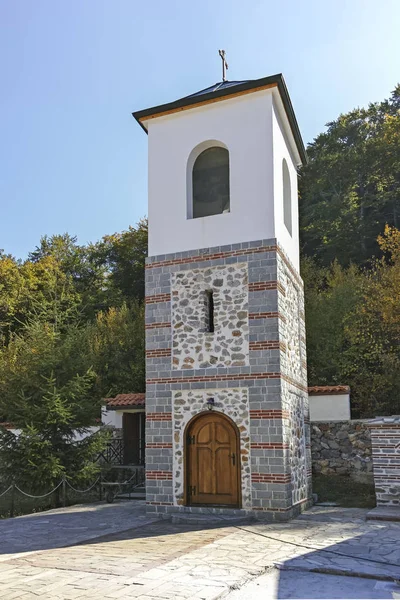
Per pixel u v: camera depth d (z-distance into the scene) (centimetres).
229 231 1450
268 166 1444
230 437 1355
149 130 1605
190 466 1380
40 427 1792
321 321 2578
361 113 4175
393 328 2392
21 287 3975
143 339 3222
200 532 1162
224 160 1572
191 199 1550
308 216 3691
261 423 1321
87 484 1834
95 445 1847
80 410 1842
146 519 1359
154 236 1530
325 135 4059
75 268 4641
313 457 1892
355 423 1866
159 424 1420
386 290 2472
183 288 1467
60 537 1155
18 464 1766
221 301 1421
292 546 997
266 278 1384
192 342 1427
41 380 1875
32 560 932
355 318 2536
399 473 1416
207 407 1375
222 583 762
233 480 1336
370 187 3884
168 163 1561
